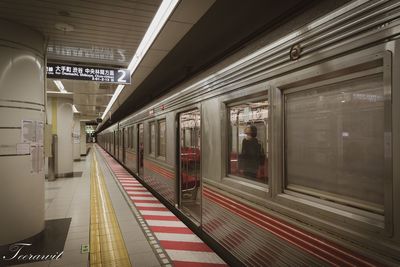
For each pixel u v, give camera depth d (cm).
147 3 374
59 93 1081
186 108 566
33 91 457
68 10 394
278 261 296
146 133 973
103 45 532
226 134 421
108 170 1488
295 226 272
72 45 532
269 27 404
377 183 210
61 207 690
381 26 193
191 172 651
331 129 250
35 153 463
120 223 570
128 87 934
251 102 365
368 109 217
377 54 195
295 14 350
